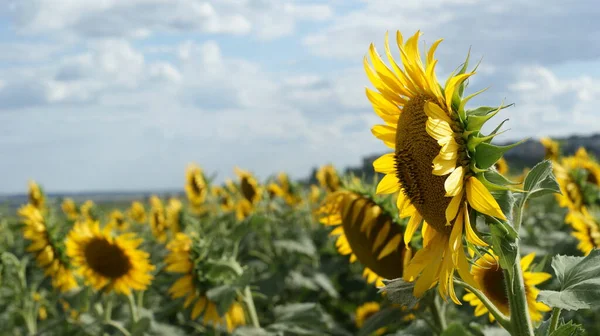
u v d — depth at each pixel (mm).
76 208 4559
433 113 913
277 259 2973
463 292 1746
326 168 3922
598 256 966
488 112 923
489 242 919
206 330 2260
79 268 2102
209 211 3930
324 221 1563
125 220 4895
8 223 3402
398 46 986
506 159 3947
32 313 2580
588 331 2189
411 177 1021
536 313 1321
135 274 2070
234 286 1687
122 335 2109
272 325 1724
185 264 1793
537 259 2074
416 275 1003
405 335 1418
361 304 2902
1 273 2479
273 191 3686
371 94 1076
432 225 1014
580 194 2393
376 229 1450
